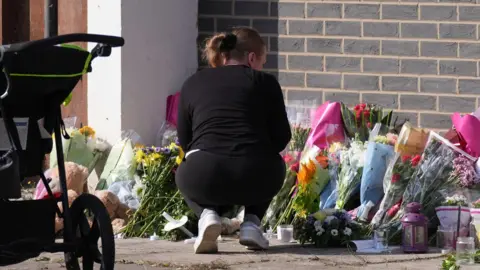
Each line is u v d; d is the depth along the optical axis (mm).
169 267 9812
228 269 9602
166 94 15281
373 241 11172
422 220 10906
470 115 12516
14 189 7824
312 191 12125
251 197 10523
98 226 8031
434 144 11844
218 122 10547
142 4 14797
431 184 11688
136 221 12516
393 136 12602
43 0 15648
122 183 13273
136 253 10750
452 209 11320
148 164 12688
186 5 15547
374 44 14969
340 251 10906
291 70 15188
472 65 14758
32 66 7852
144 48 14844
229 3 15484
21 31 15781
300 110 14000
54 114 8406
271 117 10719
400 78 14906
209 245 10609
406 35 14883
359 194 12594
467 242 10156
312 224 11281
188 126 10906
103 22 14641
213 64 11164
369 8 14984
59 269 9602
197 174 10469
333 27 15078
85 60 8125
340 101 15062
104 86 14656
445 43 14805
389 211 11773
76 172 13047
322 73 15102
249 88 10609
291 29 15203
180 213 12336
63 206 8281
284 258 10312
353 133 13500
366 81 14984
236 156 10414
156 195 12555
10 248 7891
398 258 10352
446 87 14820
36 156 8391
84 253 8258
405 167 11812
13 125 8070
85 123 14820
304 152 13047
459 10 14781
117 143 13805
